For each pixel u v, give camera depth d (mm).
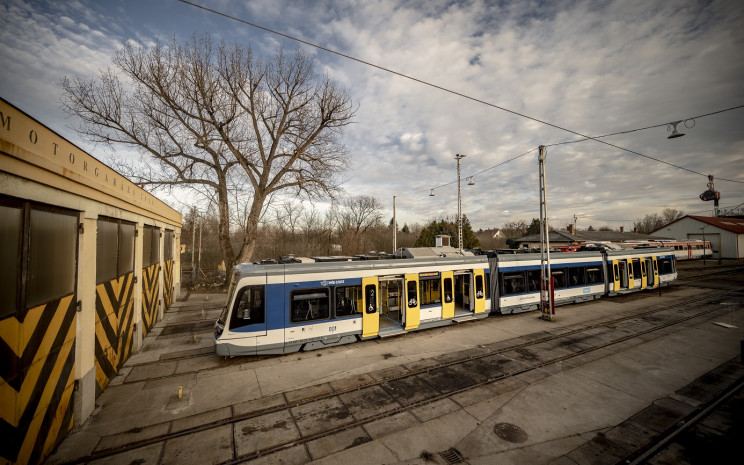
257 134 22594
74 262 6227
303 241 46938
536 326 13219
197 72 19781
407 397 7426
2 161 4055
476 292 13727
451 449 5605
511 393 7598
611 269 18547
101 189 7203
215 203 23234
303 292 10172
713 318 14336
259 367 9188
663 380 8258
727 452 5461
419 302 12164
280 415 6734
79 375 6285
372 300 11188
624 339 11492
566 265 16844
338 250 50156
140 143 20906
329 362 9477
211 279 28297
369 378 8398
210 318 15109
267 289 9641
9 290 4359
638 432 6062
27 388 4719
